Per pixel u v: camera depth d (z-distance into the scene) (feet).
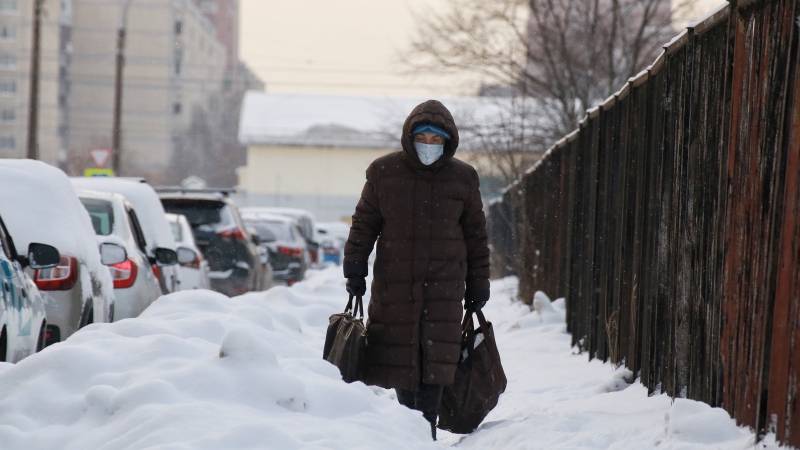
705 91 70.59
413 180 71.46
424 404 72.43
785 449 54.44
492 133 274.77
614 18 258.57
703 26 70.74
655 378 80.64
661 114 83.20
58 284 94.94
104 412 55.52
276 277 278.67
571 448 64.28
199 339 69.05
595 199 111.14
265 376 57.52
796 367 53.31
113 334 70.33
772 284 56.34
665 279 79.25
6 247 84.74
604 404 79.20
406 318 71.15
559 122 283.79
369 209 72.84
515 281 224.74
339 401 59.47
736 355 62.18
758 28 60.13
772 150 57.21
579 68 274.36
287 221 288.51
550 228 158.20
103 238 118.42
